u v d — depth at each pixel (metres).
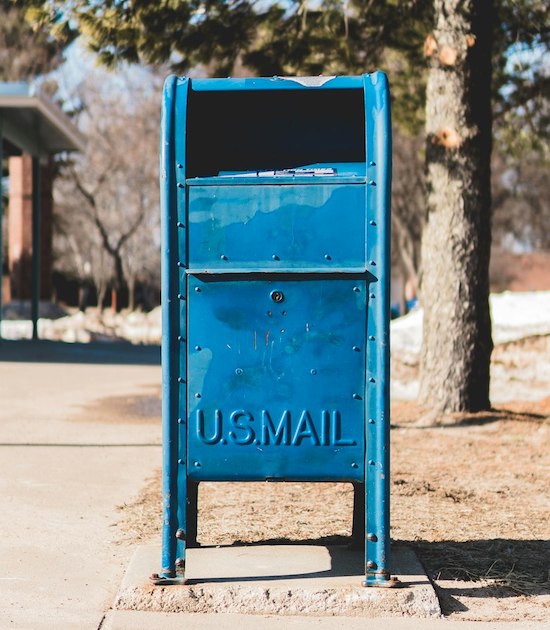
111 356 22.36
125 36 10.86
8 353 21.66
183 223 4.36
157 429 10.07
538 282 59.44
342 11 12.55
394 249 47.22
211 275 4.35
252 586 4.30
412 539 5.46
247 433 4.36
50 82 43.25
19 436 9.36
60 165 43.50
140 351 25.19
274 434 4.36
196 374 4.36
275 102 4.82
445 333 10.47
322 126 4.81
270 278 4.36
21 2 10.72
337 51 12.77
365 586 4.32
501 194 44.44
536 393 12.55
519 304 14.61
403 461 8.06
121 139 43.41
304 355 4.36
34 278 28.58
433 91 10.48
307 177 4.36
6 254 45.12
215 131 4.80
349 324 4.36
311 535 5.48
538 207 48.22
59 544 5.29
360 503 5.02
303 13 11.73
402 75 15.10
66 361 20.02
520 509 6.28
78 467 7.70
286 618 4.18
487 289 10.55
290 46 12.30
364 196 4.36
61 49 41.03
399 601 4.23
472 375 10.48
